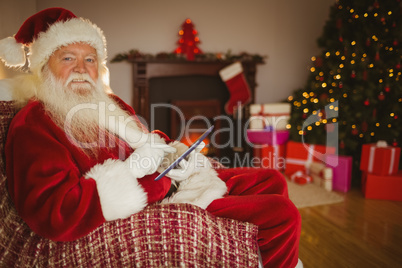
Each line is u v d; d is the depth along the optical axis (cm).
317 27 393
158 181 98
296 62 395
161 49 359
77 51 107
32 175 79
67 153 87
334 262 159
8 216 88
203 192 104
